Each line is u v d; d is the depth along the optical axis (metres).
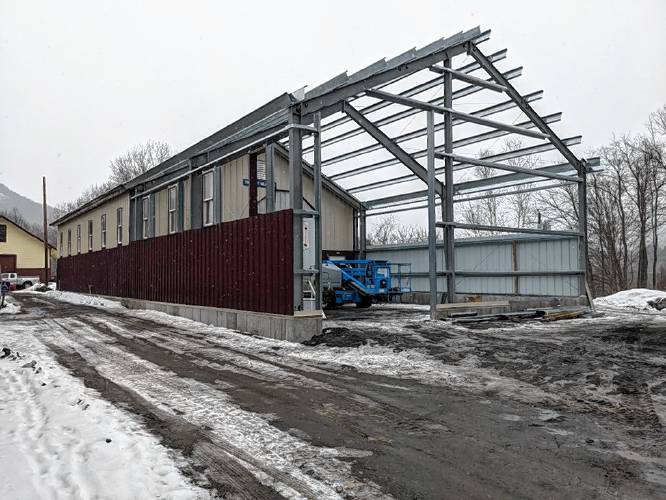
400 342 10.30
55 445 4.72
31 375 7.82
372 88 13.14
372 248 25.27
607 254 37.47
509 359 8.85
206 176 17.16
